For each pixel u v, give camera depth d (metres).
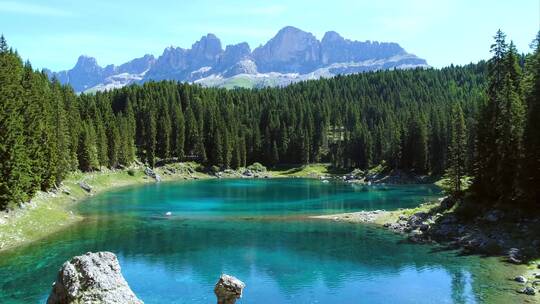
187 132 187.12
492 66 66.12
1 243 52.53
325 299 36.97
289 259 48.88
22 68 91.38
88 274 21.25
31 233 58.78
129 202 96.12
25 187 66.12
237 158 185.88
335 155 189.50
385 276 42.66
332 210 84.69
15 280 39.97
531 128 56.50
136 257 49.38
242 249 53.47
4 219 57.16
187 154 187.75
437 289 38.72
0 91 61.34
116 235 60.91
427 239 57.84
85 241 56.62
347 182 151.38
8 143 59.62
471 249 51.94
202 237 60.16
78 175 119.75
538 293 36.78
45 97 98.81
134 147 166.62
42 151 81.81
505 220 56.09
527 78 63.78
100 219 73.81
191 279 41.78
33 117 73.44
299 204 93.56
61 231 63.09
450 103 173.12
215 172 178.12
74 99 150.50
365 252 51.78
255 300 36.75
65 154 101.88
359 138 177.38
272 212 82.62
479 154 64.06
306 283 40.84
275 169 190.88
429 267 45.28
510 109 60.53
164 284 40.38
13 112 61.78
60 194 93.31
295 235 61.62
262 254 51.09
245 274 43.56
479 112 66.06
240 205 92.19
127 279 41.72
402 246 54.53
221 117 194.38
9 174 59.44
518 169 57.75
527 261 45.53
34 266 44.47
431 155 146.88
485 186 62.47
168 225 69.00
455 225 60.25
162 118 178.12
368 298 37.06
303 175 179.38
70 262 21.72
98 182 126.62
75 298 20.58
